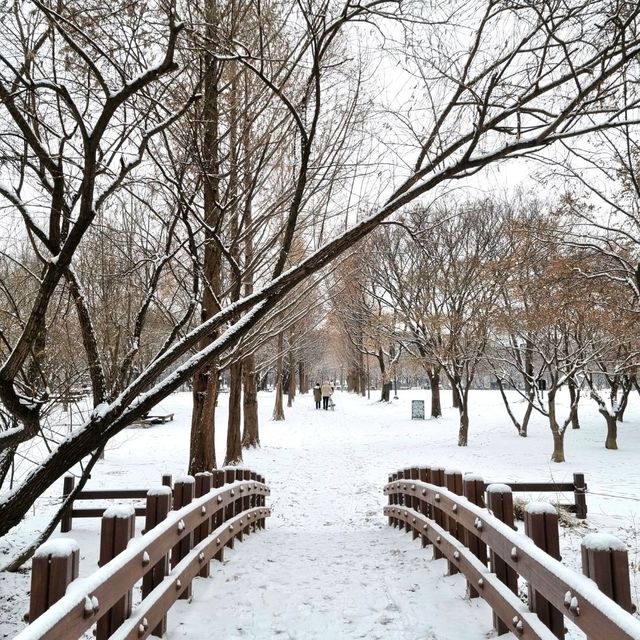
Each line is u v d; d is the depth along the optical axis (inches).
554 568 99.3
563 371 692.7
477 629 152.3
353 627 158.1
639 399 1333.7
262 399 2143.2
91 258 276.5
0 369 155.3
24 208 167.5
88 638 165.3
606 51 169.0
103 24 180.7
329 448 773.9
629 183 439.5
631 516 358.3
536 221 629.9
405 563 234.4
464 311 797.9
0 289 233.5
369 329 1192.2
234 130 255.8
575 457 654.5
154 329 373.4
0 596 230.7
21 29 173.3
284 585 203.8
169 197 244.4
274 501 449.1
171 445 772.0
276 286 179.9
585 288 559.8
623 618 72.1
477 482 185.5
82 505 392.8
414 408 1149.1
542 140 178.4
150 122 215.9
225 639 150.5
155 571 153.3
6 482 400.8
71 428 276.8
